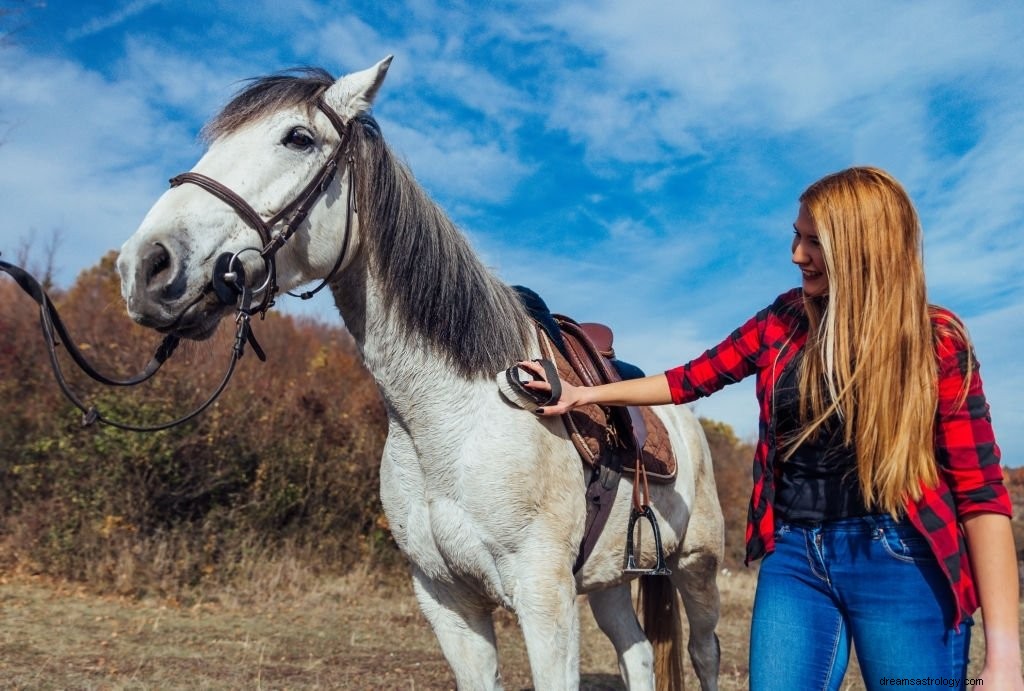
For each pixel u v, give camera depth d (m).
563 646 2.14
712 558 3.19
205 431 7.82
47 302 1.98
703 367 1.95
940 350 1.51
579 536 2.30
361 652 5.34
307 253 2.16
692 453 3.18
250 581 7.38
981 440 1.48
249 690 4.12
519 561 2.16
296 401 9.06
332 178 2.19
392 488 2.37
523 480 2.16
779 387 1.69
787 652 1.62
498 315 2.35
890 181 1.59
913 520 1.50
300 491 8.24
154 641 5.31
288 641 5.59
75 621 5.73
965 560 1.50
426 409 2.23
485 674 2.32
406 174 2.37
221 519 7.78
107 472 7.36
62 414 7.64
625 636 3.11
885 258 1.54
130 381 2.03
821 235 1.59
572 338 2.68
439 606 2.35
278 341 14.05
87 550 7.11
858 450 1.54
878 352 1.51
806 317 1.74
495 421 2.20
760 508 1.71
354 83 2.24
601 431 2.43
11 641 4.93
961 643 1.51
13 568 7.07
